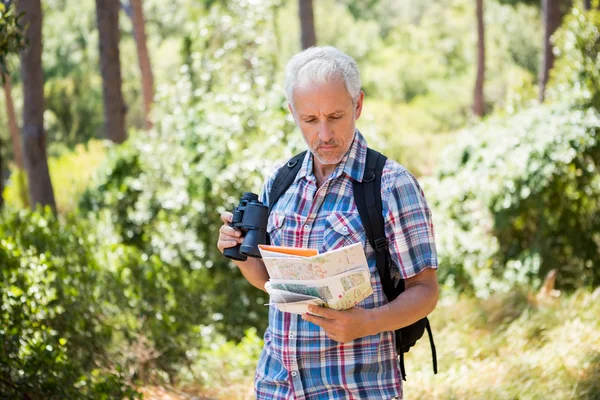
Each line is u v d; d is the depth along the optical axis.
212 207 7.48
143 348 5.04
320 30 27.34
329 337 2.07
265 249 2.06
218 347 5.82
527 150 7.70
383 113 19.09
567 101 7.91
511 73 23.59
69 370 4.12
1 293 4.18
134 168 8.42
